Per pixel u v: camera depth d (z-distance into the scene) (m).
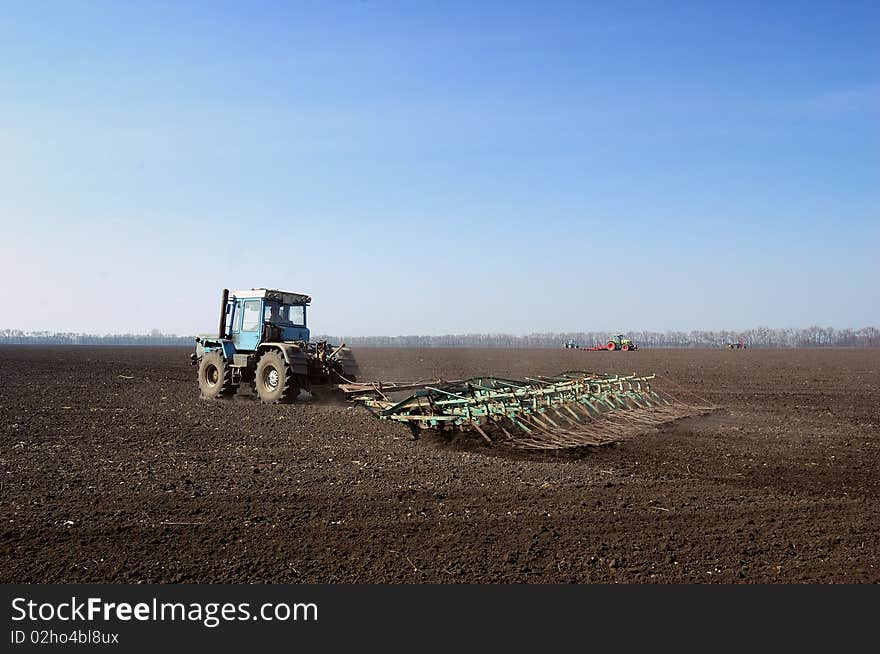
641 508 7.39
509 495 7.86
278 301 17.55
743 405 17.86
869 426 13.83
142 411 14.77
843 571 5.66
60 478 8.37
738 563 5.82
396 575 5.52
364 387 13.94
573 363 44.41
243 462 9.53
